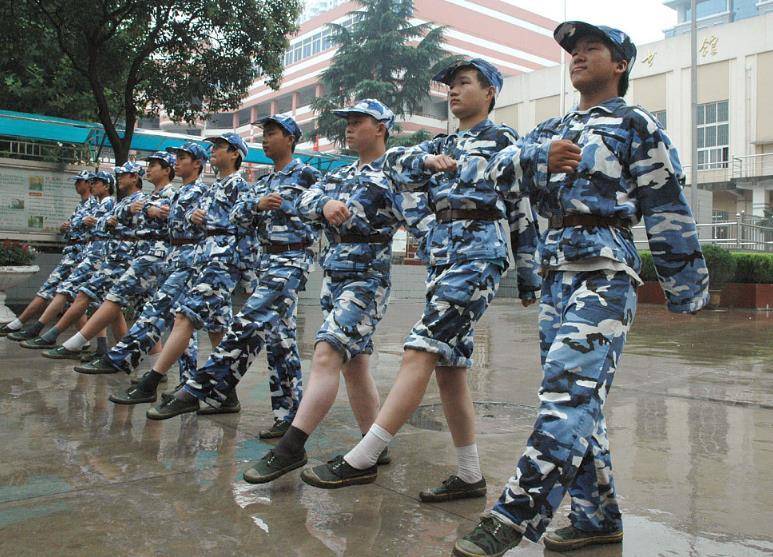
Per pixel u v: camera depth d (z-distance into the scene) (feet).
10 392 16.20
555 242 7.65
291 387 12.58
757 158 92.79
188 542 7.82
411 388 8.86
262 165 51.01
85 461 10.94
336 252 10.39
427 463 11.03
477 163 8.86
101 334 21.17
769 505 9.23
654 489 9.87
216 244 14.57
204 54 40.45
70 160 38.22
